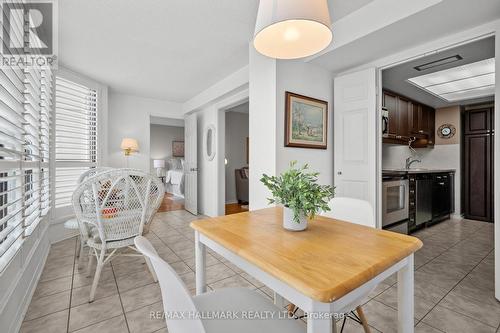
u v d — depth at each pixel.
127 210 1.91
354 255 0.85
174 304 0.66
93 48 2.85
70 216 3.28
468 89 3.85
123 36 2.60
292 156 2.60
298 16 1.03
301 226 1.14
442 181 4.17
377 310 1.65
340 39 2.35
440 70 2.94
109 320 1.55
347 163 2.85
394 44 2.32
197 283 1.26
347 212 1.51
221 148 4.61
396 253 0.87
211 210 4.72
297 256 0.84
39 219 2.17
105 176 1.75
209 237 1.10
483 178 4.22
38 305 1.71
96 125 3.88
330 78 3.01
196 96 4.80
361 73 2.74
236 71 3.56
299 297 0.72
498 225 1.74
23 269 1.60
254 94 2.70
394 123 3.66
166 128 9.27
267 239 1.02
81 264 2.29
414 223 3.48
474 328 1.47
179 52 2.97
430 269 2.27
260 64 2.62
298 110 2.63
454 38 2.15
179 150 9.52
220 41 2.72
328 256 0.84
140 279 2.09
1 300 1.26
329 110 3.00
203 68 3.45
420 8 1.81
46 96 2.62
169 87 4.27
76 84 3.55
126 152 4.51
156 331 1.45
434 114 4.76
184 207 5.69
